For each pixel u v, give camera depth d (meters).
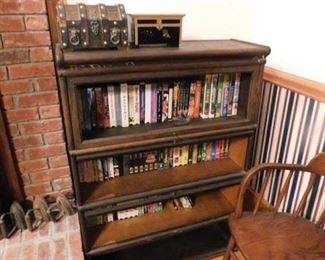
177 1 1.51
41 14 1.16
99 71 1.05
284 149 1.58
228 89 1.41
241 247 1.12
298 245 1.13
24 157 1.36
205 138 1.35
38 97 1.27
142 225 1.51
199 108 1.41
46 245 1.31
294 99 1.45
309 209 1.46
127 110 1.29
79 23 1.05
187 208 1.63
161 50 1.14
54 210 1.45
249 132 1.42
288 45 1.54
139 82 1.26
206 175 1.49
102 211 1.31
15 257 1.25
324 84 1.33
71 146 1.14
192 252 1.61
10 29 1.14
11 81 1.21
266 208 1.75
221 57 1.20
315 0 1.35
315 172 1.19
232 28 1.68
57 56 1.00
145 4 1.46
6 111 1.25
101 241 1.41
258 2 1.66
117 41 1.12
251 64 1.27
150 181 1.43
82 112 1.21
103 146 1.18
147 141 1.24
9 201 1.41
